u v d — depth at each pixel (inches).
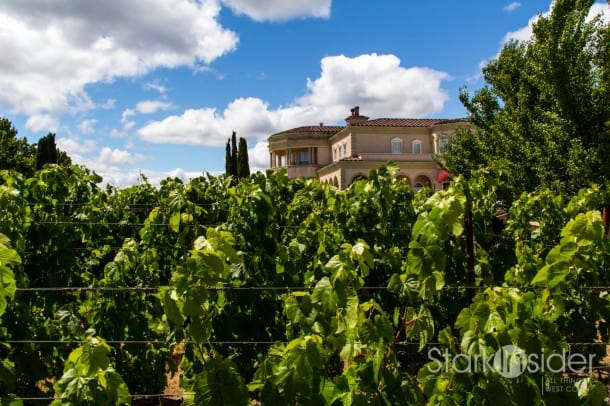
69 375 68.8
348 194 185.3
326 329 78.2
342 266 77.2
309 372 66.4
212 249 71.2
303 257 159.2
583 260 77.5
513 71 481.4
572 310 123.0
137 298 149.9
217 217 218.2
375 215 170.6
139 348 147.5
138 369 150.3
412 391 76.5
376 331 74.5
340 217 179.8
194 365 115.1
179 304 69.0
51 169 199.3
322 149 1565.0
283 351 70.2
